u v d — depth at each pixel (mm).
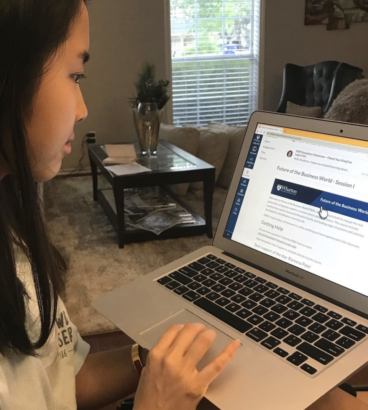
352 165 832
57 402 725
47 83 520
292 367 659
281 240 914
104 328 1805
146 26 4195
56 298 653
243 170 1009
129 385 884
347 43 4688
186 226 2676
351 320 753
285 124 946
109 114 4316
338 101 2049
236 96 4734
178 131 3383
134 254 2473
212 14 4406
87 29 564
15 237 572
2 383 574
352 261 803
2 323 553
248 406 599
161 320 796
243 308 805
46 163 572
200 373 605
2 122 515
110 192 3240
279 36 4543
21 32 480
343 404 771
